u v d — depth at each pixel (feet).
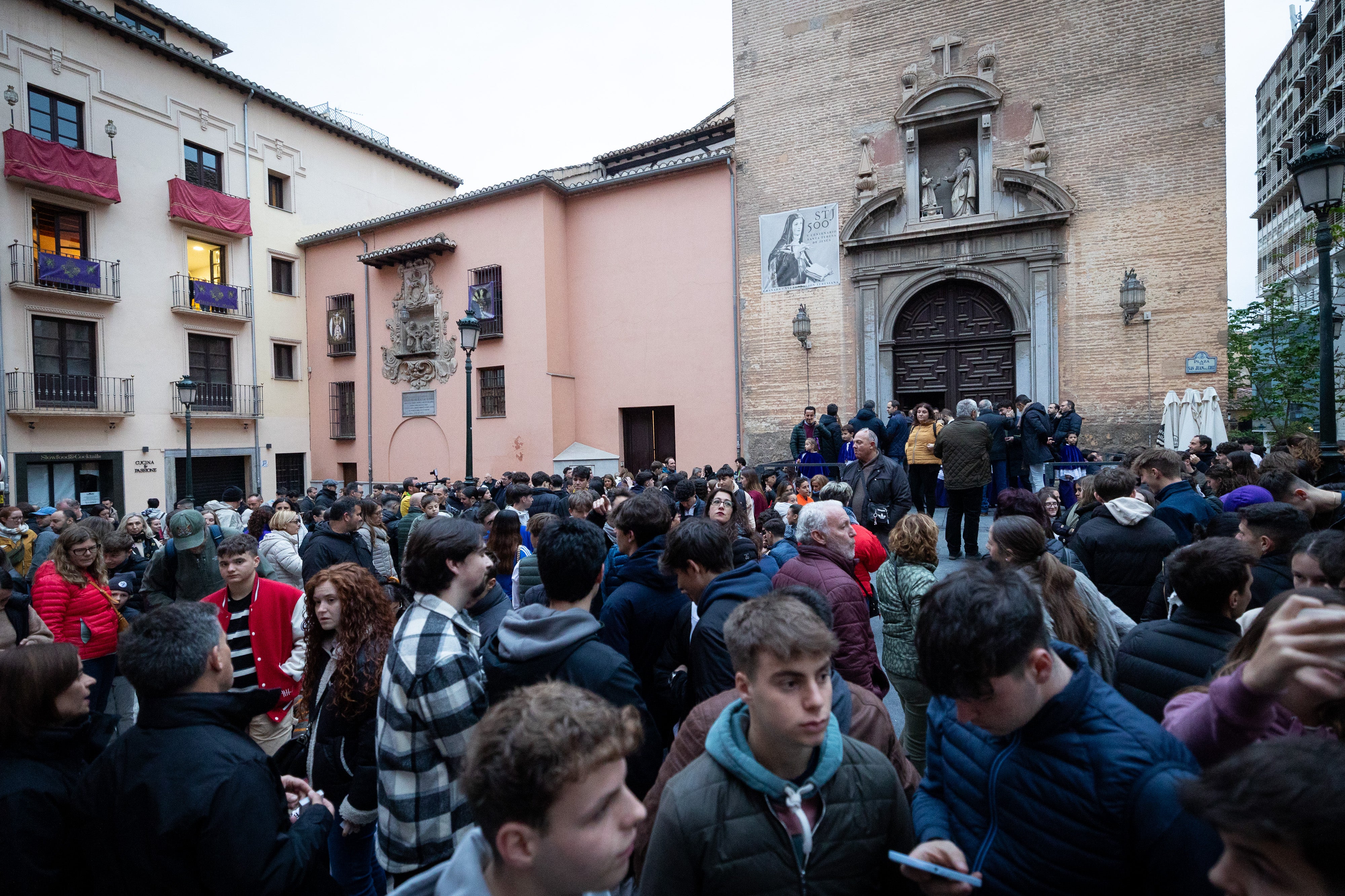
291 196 77.61
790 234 52.85
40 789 6.73
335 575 10.15
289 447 77.00
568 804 4.10
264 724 13.38
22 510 30.86
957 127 47.78
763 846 5.46
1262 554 10.79
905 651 12.23
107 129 62.64
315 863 7.04
